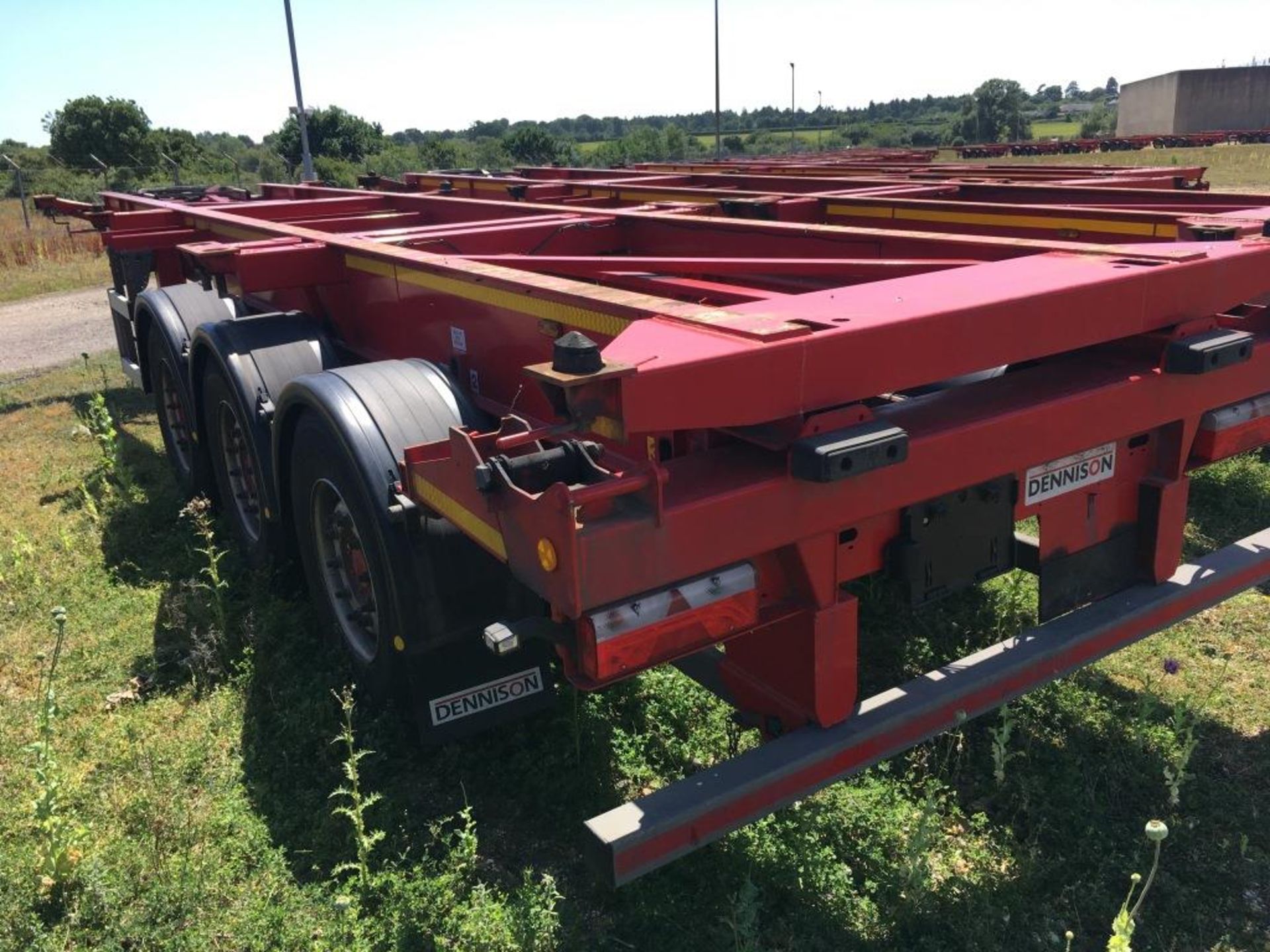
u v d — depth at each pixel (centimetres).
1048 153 3022
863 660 382
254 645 389
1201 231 312
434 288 332
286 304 484
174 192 939
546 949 250
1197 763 321
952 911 262
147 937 261
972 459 241
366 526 296
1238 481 524
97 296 1603
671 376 186
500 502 210
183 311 535
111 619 430
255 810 309
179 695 370
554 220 467
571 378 175
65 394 870
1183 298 261
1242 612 412
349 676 364
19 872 280
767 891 270
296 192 848
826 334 203
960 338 221
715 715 338
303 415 333
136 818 303
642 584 201
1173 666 325
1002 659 270
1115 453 285
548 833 298
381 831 283
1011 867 279
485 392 319
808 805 287
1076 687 356
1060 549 282
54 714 355
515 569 212
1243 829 292
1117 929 192
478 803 310
